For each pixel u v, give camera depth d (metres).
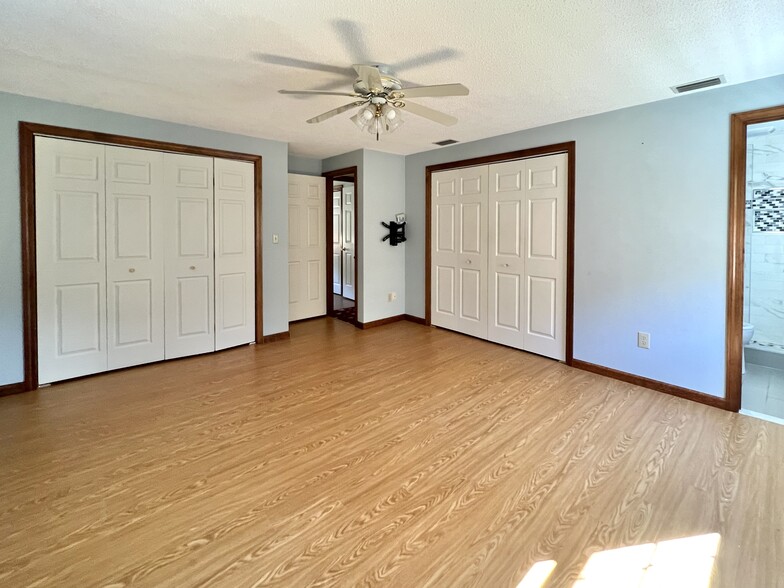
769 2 1.78
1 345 3.07
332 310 6.19
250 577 1.46
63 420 2.69
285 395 3.13
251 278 4.47
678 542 1.63
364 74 2.16
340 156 5.51
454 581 1.45
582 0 1.79
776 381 3.52
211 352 4.21
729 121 2.76
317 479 2.06
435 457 2.26
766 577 1.46
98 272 3.48
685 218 3.00
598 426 2.61
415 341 4.68
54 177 3.22
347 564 1.53
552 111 3.39
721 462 2.19
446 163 4.92
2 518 1.75
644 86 2.80
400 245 5.59
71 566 1.50
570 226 3.70
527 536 1.67
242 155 4.27
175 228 3.88
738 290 2.79
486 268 4.59
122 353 3.65
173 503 1.87
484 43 2.20
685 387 3.06
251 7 1.86
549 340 4.01
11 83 2.82
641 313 3.28
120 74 2.64
